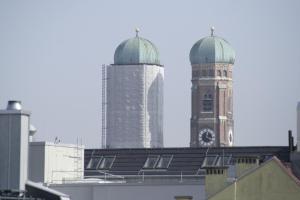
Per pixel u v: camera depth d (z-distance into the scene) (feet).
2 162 355.97
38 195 353.10
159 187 655.35
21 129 357.82
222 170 518.37
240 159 518.78
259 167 493.77
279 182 491.31
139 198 653.30
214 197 496.64
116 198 654.94
